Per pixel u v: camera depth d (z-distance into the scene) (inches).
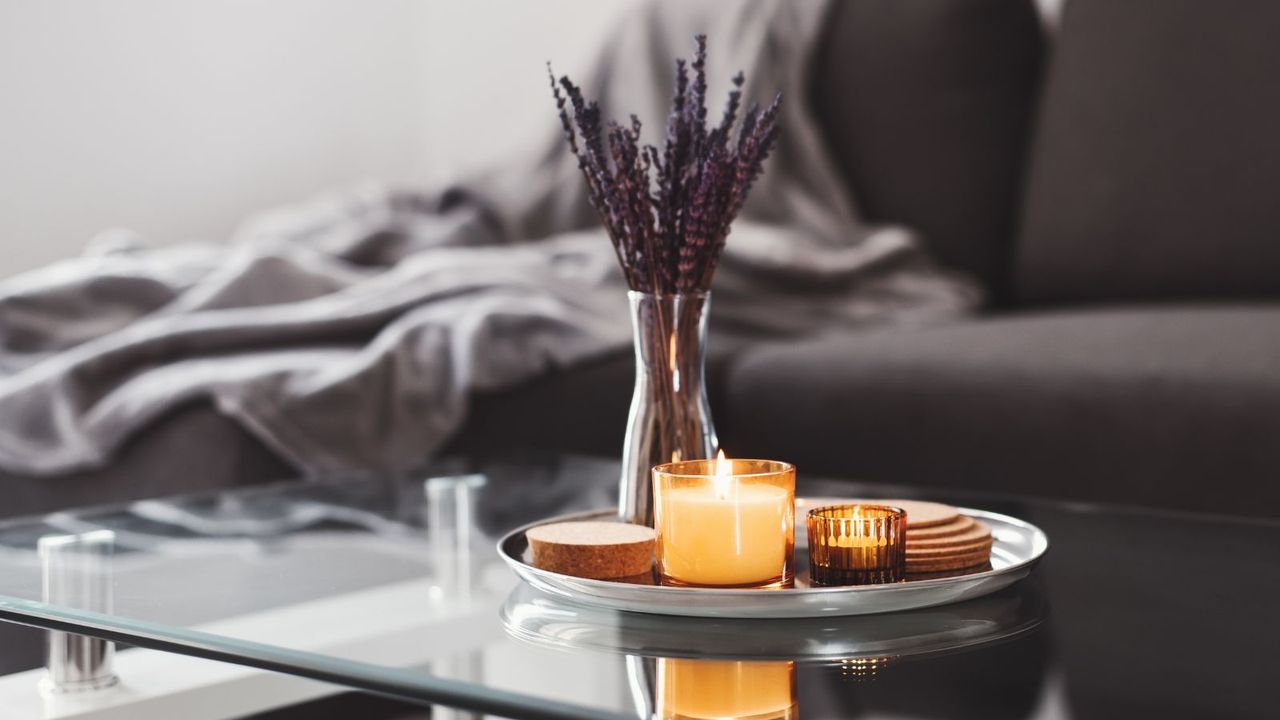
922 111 92.2
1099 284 84.0
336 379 66.3
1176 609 28.1
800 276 82.6
